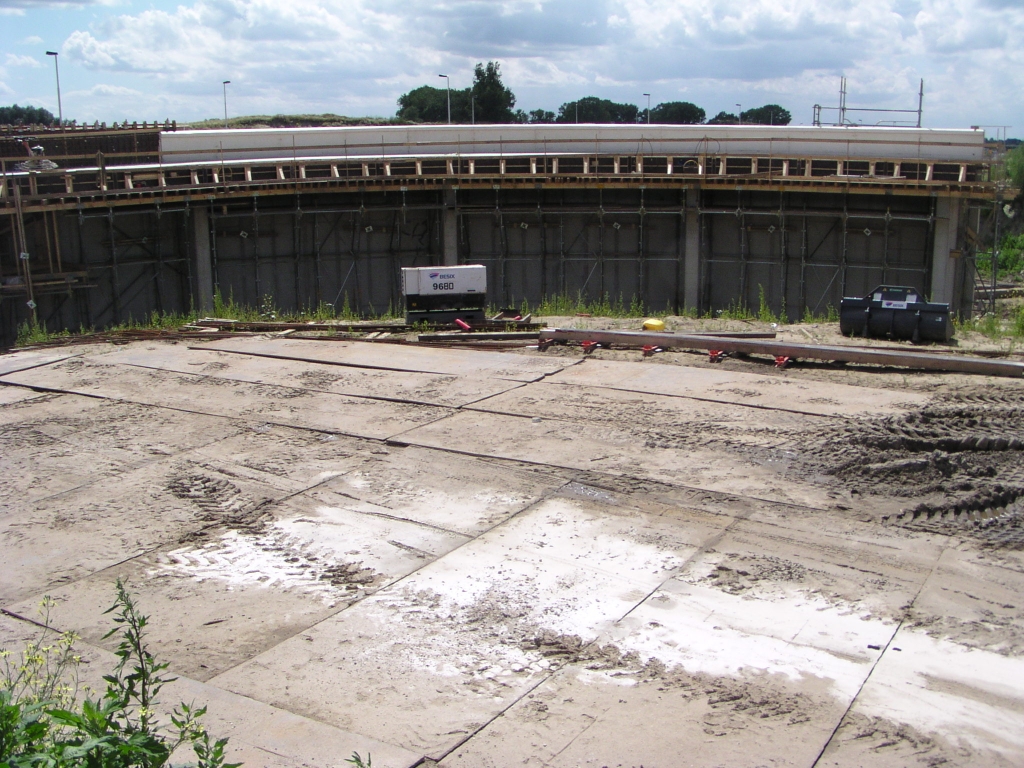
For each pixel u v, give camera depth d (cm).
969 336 2042
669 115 10131
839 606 830
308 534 1023
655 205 3278
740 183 3014
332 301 3294
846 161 3091
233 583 915
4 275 2664
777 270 3206
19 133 2998
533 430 1344
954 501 1050
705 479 1135
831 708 680
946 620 802
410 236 3325
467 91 8644
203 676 742
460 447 1280
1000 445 1202
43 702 484
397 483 1165
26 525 1073
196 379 1722
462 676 735
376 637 800
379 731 662
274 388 1633
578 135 3378
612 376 1642
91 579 932
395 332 2153
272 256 3206
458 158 3216
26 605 878
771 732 652
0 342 2700
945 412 1330
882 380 1565
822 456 1190
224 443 1346
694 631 795
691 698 697
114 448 1342
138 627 561
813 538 970
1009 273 4622
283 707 695
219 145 3234
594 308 2648
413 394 1559
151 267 3008
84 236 2856
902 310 1933
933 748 632
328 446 1314
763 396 1474
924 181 2867
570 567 921
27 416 1520
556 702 696
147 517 1086
